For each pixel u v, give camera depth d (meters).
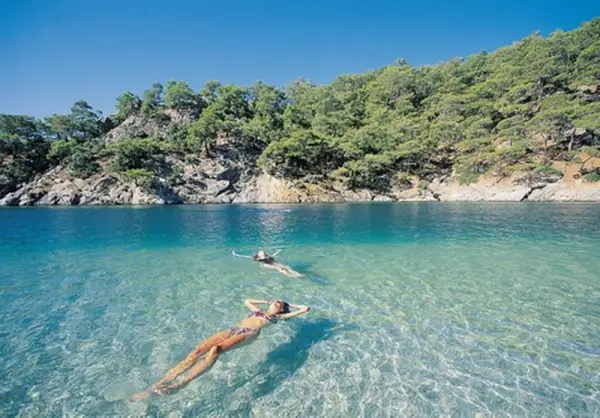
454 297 9.02
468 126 64.44
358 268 12.23
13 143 78.19
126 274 11.52
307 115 99.31
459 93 80.62
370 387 5.13
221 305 8.59
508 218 27.77
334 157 72.81
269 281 10.64
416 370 5.57
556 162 52.16
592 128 47.38
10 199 65.38
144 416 4.52
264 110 100.94
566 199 47.44
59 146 78.06
